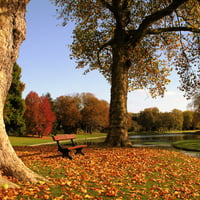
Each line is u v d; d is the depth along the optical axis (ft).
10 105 140.05
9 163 16.66
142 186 19.52
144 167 26.11
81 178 19.85
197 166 30.96
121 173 22.77
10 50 18.34
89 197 15.42
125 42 45.50
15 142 105.19
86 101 247.91
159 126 337.11
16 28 18.51
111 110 43.73
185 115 358.84
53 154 32.22
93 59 60.90
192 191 19.44
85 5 47.44
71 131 251.19
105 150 36.24
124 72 44.80
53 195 15.05
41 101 167.32
